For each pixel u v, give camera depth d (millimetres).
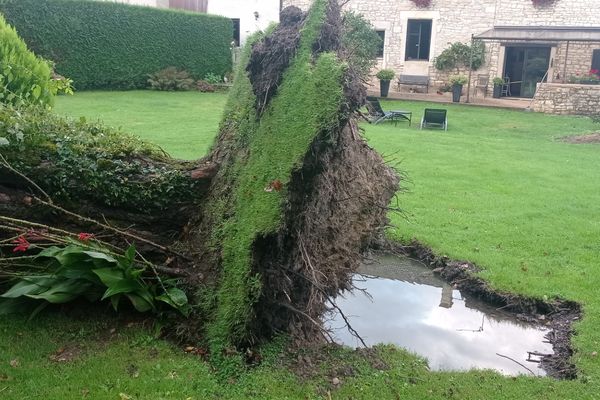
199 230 3770
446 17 22219
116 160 3750
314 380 3180
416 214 6957
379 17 22891
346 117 3086
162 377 3088
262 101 3525
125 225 3773
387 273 5555
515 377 3504
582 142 13867
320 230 3766
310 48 3357
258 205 3170
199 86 20656
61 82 6336
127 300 3623
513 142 13250
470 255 5652
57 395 2885
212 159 4074
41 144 3668
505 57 22031
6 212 3586
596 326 4262
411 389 3213
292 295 3549
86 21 18078
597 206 7648
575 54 21219
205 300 3445
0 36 5547
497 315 4727
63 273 3381
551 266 5449
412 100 20609
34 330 3436
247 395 3014
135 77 19656
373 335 4219
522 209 7367
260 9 23953
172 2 24828
